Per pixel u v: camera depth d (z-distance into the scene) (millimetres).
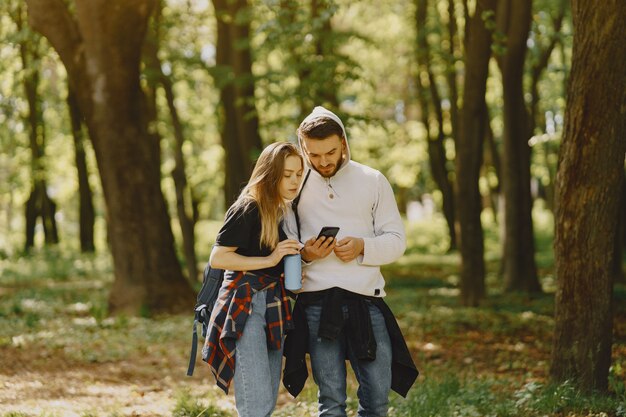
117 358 8227
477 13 11977
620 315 11672
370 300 4051
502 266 16078
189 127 24766
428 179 33812
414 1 18516
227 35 16438
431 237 28422
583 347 5918
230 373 3820
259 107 17750
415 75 22453
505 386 6797
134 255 11445
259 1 12328
